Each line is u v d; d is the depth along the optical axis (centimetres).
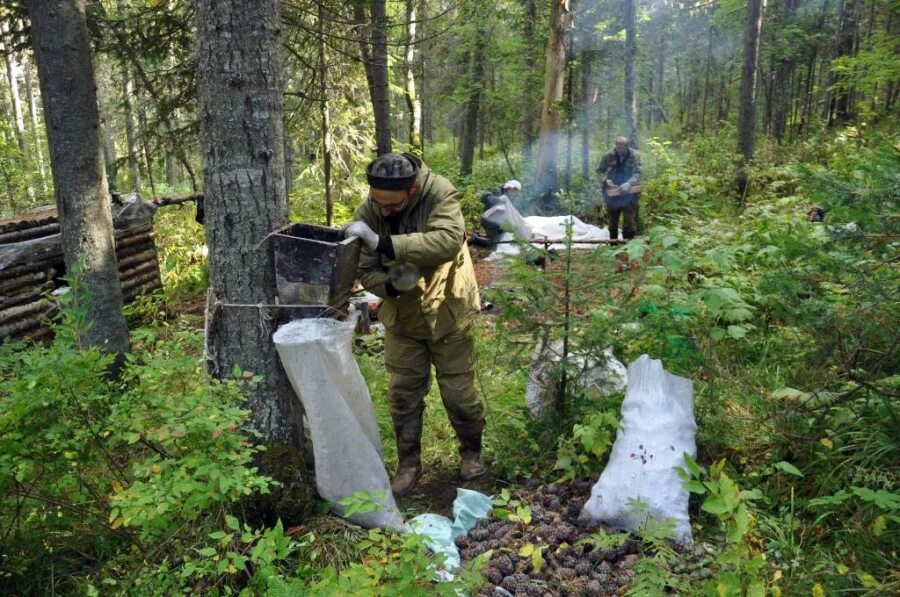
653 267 345
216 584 250
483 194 809
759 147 1520
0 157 1359
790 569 243
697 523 279
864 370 288
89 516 294
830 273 301
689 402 311
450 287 330
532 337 344
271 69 293
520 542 277
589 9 1563
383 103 886
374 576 212
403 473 347
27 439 256
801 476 291
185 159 764
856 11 1677
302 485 297
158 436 241
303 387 282
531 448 350
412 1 1260
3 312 601
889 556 246
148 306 703
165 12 646
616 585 247
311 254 284
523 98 1562
